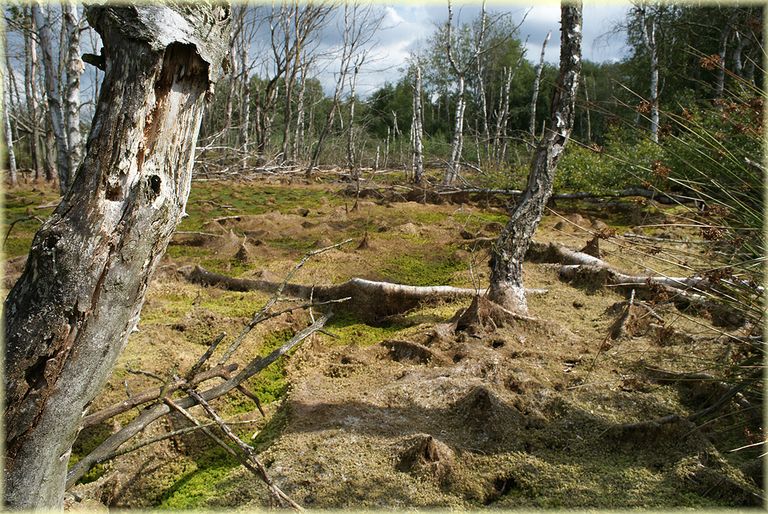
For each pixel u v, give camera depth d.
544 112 34.97
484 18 19.81
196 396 2.35
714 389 3.89
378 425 3.69
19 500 1.82
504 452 3.50
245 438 3.84
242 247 7.96
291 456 3.42
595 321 5.51
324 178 21.55
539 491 3.18
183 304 6.21
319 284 6.75
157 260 1.99
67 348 1.83
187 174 2.03
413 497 3.11
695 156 4.51
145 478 3.51
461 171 23.33
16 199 13.92
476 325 5.16
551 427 3.73
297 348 5.12
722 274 3.71
